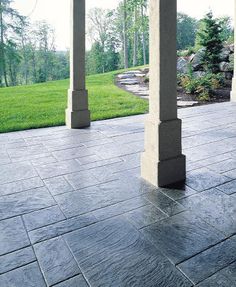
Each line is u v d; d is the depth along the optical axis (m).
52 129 6.09
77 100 6.06
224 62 11.84
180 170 3.43
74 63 5.89
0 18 33.78
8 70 37.84
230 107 7.93
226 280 1.94
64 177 3.64
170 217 2.71
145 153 3.51
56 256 2.21
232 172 3.67
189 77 10.94
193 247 2.28
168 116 3.28
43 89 11.84
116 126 6.20
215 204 2.92
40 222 2.67
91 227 2.57
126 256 2.20
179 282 1.94
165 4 2.99
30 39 43.62
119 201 3.02
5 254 2.24
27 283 1.96
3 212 2.85
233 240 2.35
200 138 5.17
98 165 4.01
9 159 4.32
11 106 8.35
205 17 11.82
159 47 3.05
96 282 1.95
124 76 14.66
